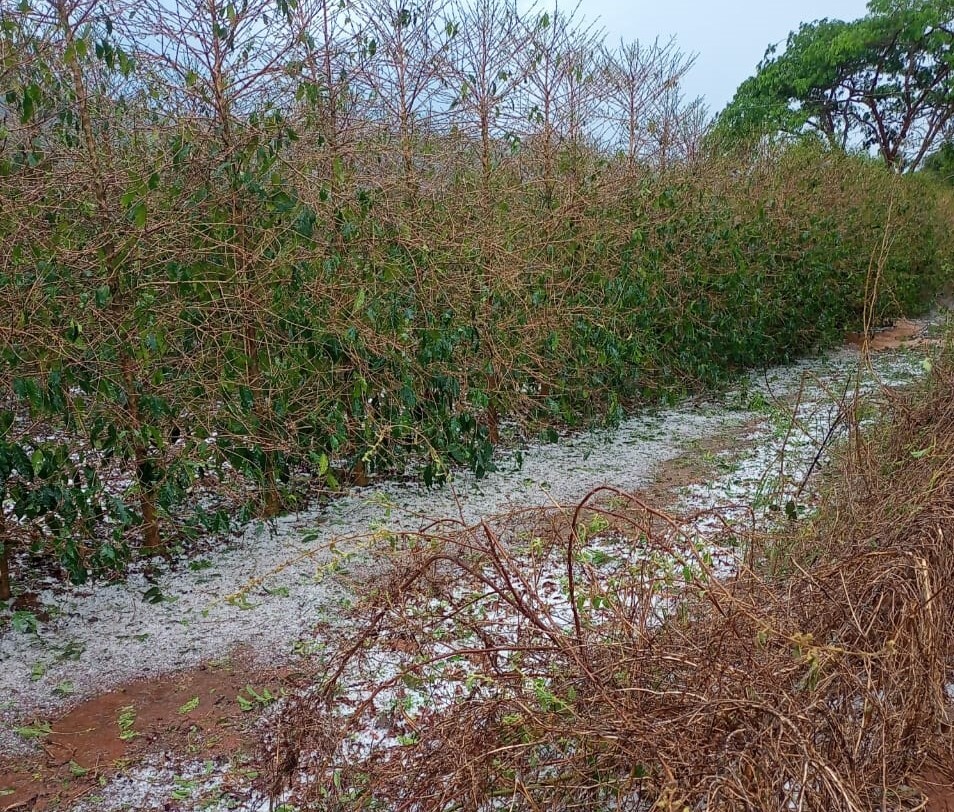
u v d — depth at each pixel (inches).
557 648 93.3
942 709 95.7
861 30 766.5
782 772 77.1
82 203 153.1
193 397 166.4
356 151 183.0
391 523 188.2
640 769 83.1
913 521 118.9
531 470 227.1
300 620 147.3
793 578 106.1
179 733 117.0
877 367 359.3
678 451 246.5
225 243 161.6
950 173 807.7
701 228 304.8
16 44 149.5
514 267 213.2
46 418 153.0
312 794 95.6
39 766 110.3
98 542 156.8
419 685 109.6
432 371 199.3
